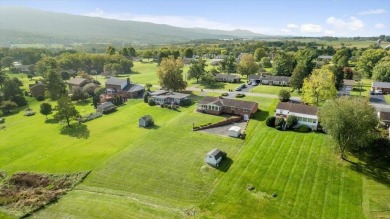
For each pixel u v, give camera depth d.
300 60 130.25
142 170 49.06
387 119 64.31
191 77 126.56
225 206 39.06
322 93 77.56
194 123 71.19
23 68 167.75
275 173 46.62
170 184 44.78
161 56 187.50
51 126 74.38
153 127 69.88
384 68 115.69
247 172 47.16
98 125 73.19
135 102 94.81
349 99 51.75
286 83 115.19
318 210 38.03
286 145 56.47
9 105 91.69
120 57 178.25
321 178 45.09
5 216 38.53
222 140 60.25
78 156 55.19
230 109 77.06
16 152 58.25
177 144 59.06
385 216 36.66
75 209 39.41
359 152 52.38
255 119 72.62
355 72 126.81
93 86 109.94
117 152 56.28
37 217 38.09
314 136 60.34
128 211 38.50
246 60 136.12
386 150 51.75
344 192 41.66
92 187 44.91
